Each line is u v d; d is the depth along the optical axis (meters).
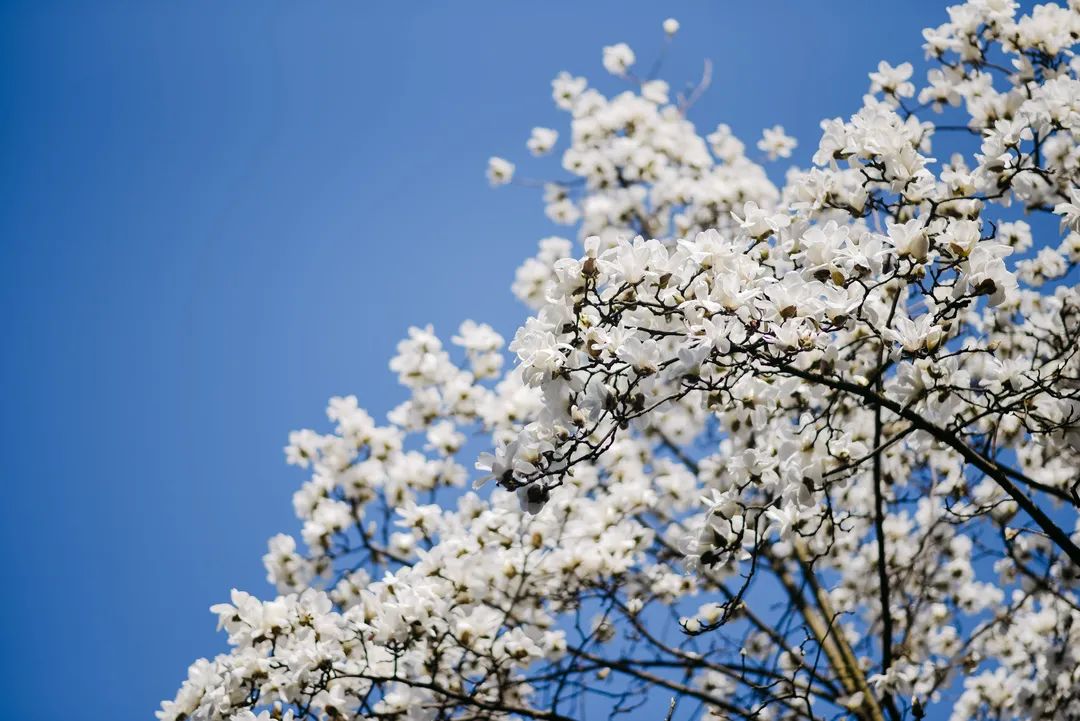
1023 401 3.51
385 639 4.44
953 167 4.70
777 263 3.56
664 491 6.40
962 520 4.91
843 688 5.44
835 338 3.62
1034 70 4.71
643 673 5.21
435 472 6.12
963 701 6.06
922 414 3.52
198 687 4.63
